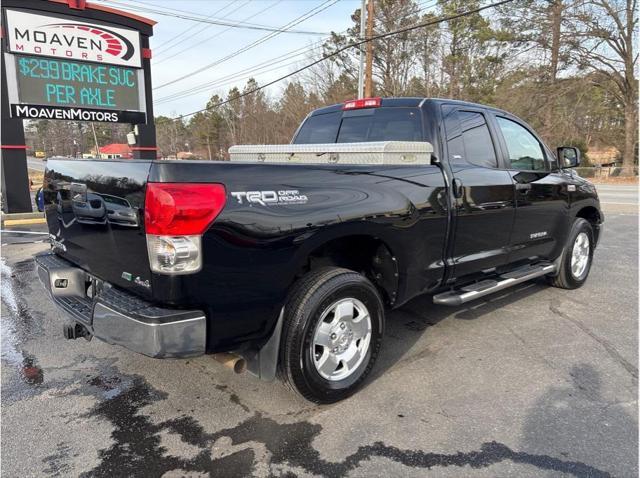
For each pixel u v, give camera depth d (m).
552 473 2.37
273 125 58.44
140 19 14.09
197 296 2.38
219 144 77.88
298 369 2.77
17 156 12.99
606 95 31.91
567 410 2.95
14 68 12.51
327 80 41.59
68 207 3.18
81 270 3.20
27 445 2.62
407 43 37.97
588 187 5.57
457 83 38.59
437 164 3.65
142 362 3.68
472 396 3.12
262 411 2.96
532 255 4.84
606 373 3.45
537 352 3.82
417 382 3.31
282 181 2.65
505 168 4.37
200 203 2.31
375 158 3.25
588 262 5.75
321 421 2.84
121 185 2.52
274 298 2.64
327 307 2.84
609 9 28.42
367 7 21.64
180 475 2.37
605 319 4.59
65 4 12.84
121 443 2.64
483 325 4.41
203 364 3.65
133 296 2.58
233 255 2.44
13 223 12.34
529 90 30.70
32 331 4.34
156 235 2.30
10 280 6.18
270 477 2.36
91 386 3.30
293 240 2.65
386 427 2.77
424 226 3.43
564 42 29.19
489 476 2.35
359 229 2.97
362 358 3.14
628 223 11.66
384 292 3.49
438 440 2.64
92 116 13.76
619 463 2.45
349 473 2.38
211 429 2.77
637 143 33.31
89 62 13.48
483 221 3.99
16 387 3.28
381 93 39.22
